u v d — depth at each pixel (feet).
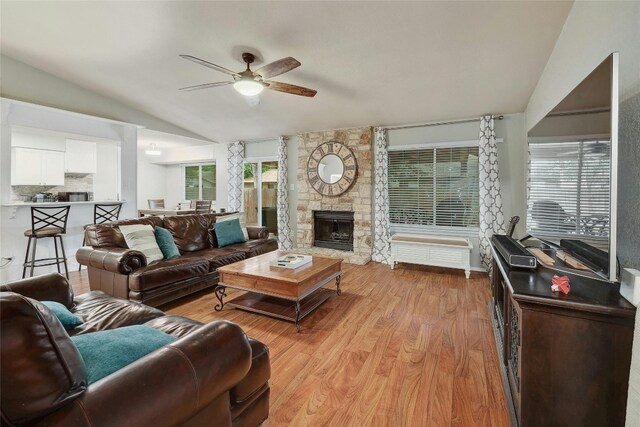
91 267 10.33
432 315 9.58
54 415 2.38
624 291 4.01
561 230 6.10
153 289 9.53
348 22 8.97
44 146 18.69
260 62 11.19
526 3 7.66
